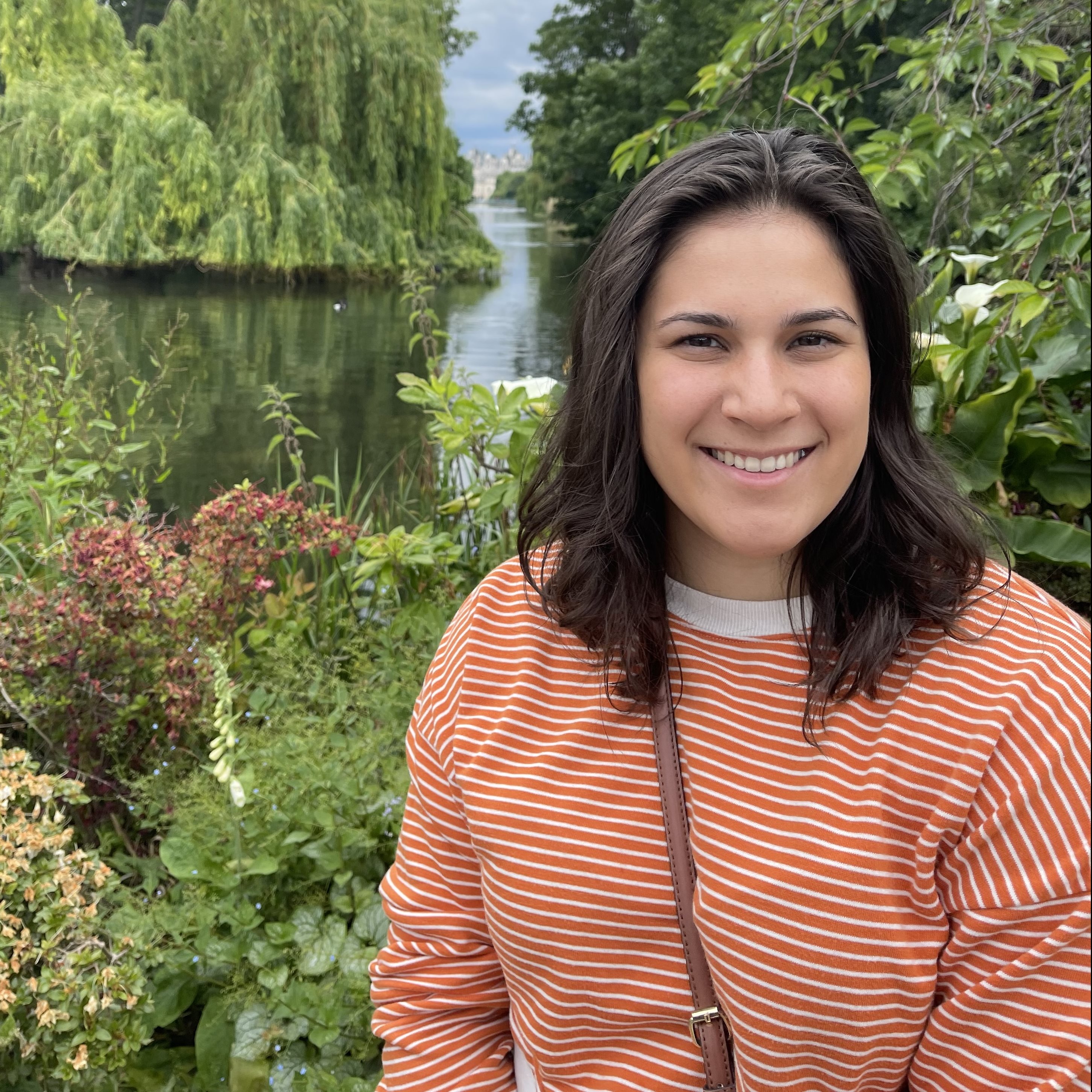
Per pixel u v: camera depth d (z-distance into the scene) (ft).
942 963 2.43
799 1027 2.46
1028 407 8.00
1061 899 2.25
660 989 2.66
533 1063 2.92
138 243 29.40
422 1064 3.13
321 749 6.43
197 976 5.70
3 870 5.15
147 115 30.01
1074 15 9.87
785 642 2.74
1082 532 7.21
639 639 2.74
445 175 47.93
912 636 2.58
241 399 20.62
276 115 35.35
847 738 2.55
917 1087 2.52
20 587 7.97
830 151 2.68
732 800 2.60
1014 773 2.33
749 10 13.17
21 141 28.32
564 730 2.87
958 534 2.62
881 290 2.62
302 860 6.17
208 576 8.15
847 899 2.41
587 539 2.88
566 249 75.05
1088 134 9.21
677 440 2.57
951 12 8.95
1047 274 9.35
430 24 43.52
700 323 2.48
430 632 8.28
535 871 2.71
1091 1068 2.21
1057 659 2.44
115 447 10.44
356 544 9.01
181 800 6.55
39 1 30.01
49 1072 5.23
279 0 36.60
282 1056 5.21
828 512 2.55
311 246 34.99
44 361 10.74
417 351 27.55
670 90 60.64
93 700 6.98
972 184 9.81
